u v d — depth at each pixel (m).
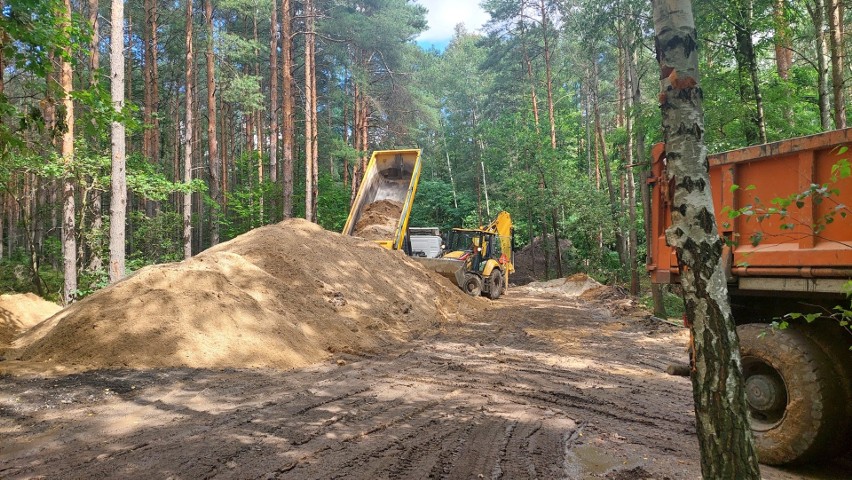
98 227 16.16
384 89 31.62
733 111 11.48
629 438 4.68
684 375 5.30
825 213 3.86
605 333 11.09
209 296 8.03
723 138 12.13
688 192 2.85
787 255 4.05
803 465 4.11
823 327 4.10
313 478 3.64
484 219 39.91
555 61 35.97
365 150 30.94
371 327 9.90
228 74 24.66
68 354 6.98
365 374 7.07
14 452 4.06
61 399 5.44
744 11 11.37
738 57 11.93
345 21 27.78
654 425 5.11
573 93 39.09
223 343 7.45
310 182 24.61
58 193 22.59
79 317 7.54
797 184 4.07
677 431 4.92
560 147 34.19
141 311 7.51
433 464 3.96
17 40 6.53
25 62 6.72
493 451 4.28
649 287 22.08
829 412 3.80
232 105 35.84
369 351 8.69
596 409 5.64
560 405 5.81
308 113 24.80
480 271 18.80
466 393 6.20
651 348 9.37
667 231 2.96
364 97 29.84
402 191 17.25
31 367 6.55
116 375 6.34
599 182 33.78
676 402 5.90
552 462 4.07
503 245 22.31
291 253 11.01
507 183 28.88
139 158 17.02
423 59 33.16
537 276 33.09
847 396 3.86
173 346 7.13
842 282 3.72
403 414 5.27
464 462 4.03
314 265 11.08
